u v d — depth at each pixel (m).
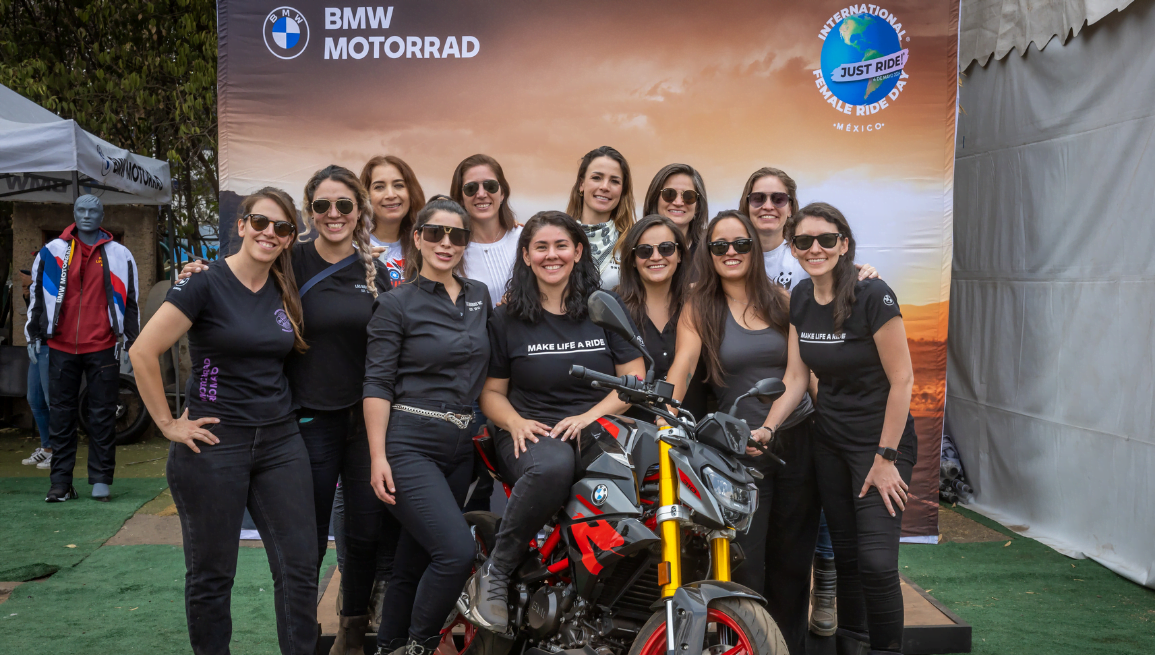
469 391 2.91
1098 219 4.72
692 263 3.39
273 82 4.84
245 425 2.69
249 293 2.74
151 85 8.71
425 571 2.82
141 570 4.45
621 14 4.85
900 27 4.82
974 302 5.97
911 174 4.87
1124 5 4.42
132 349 2.58
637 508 2.53
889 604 2.91
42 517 5.38
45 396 6.75
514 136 4.90
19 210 8.28
